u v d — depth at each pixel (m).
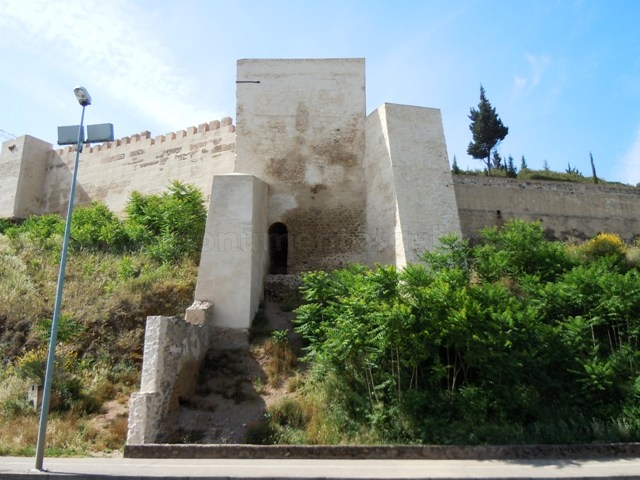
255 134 16.84
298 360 10.84
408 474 6.45
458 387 8.98
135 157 22.66
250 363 10.98
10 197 24.92
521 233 12.95
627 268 13.77
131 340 11.77
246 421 9.16
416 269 9.76
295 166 16.56
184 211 16.25
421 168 14.77
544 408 8.38
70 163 25.17
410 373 9.03
